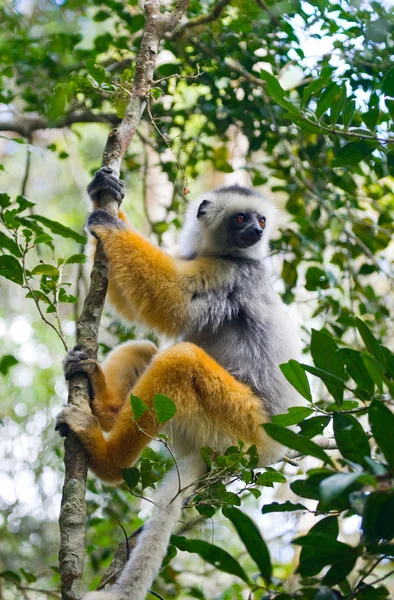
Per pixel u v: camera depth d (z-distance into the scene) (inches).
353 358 156.6
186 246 302.0
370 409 139.8
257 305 270.2
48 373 502.6
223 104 316.8
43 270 207.5
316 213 323.6
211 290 261.0
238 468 187.0
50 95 316.5
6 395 479.8
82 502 184.9
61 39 324.2
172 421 225.1
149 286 242.5
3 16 355.6
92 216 231.0
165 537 194.2
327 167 323.0
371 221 337.1
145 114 319.9
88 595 171.8
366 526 139.6
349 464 140.4
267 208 302.0
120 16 321.1
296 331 282.0
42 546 422.6
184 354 226.5
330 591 140.5
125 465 210.7
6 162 590.9
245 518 137.5
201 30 310.0
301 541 139.9
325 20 290.8
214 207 290.0
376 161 274.5
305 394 167.2
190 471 221.1
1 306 548.7
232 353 262.4
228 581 370.3
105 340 352.2
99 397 228.7
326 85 221.1
